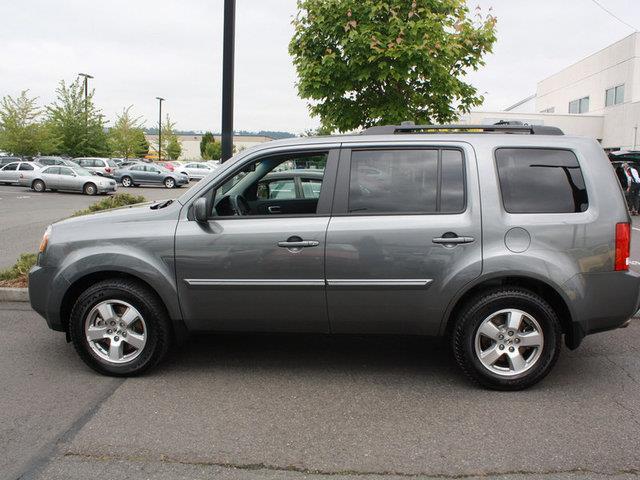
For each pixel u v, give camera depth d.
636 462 3.15
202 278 4.26
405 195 4.18
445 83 7.52
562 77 43.94
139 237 4.32
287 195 4.77
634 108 33.06
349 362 4.78
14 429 3.54
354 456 3.22
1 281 7.08
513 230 4.03
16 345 5.20
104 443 3.36
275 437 3.44
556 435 3.47
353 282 4.13
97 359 4.41
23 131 41.88
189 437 3.44
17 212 18.56
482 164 4.14
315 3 7.56
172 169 45.31
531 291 4.09
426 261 4.07
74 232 4.46
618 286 4.05
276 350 5.08
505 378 4.09
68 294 4.47
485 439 3.42
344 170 4.26
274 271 4.19
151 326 4.36
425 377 4.45
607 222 4.05
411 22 6.96
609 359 4.84
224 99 7.72
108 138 53.44
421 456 3.22
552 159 4.16
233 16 7.57
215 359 4.85
